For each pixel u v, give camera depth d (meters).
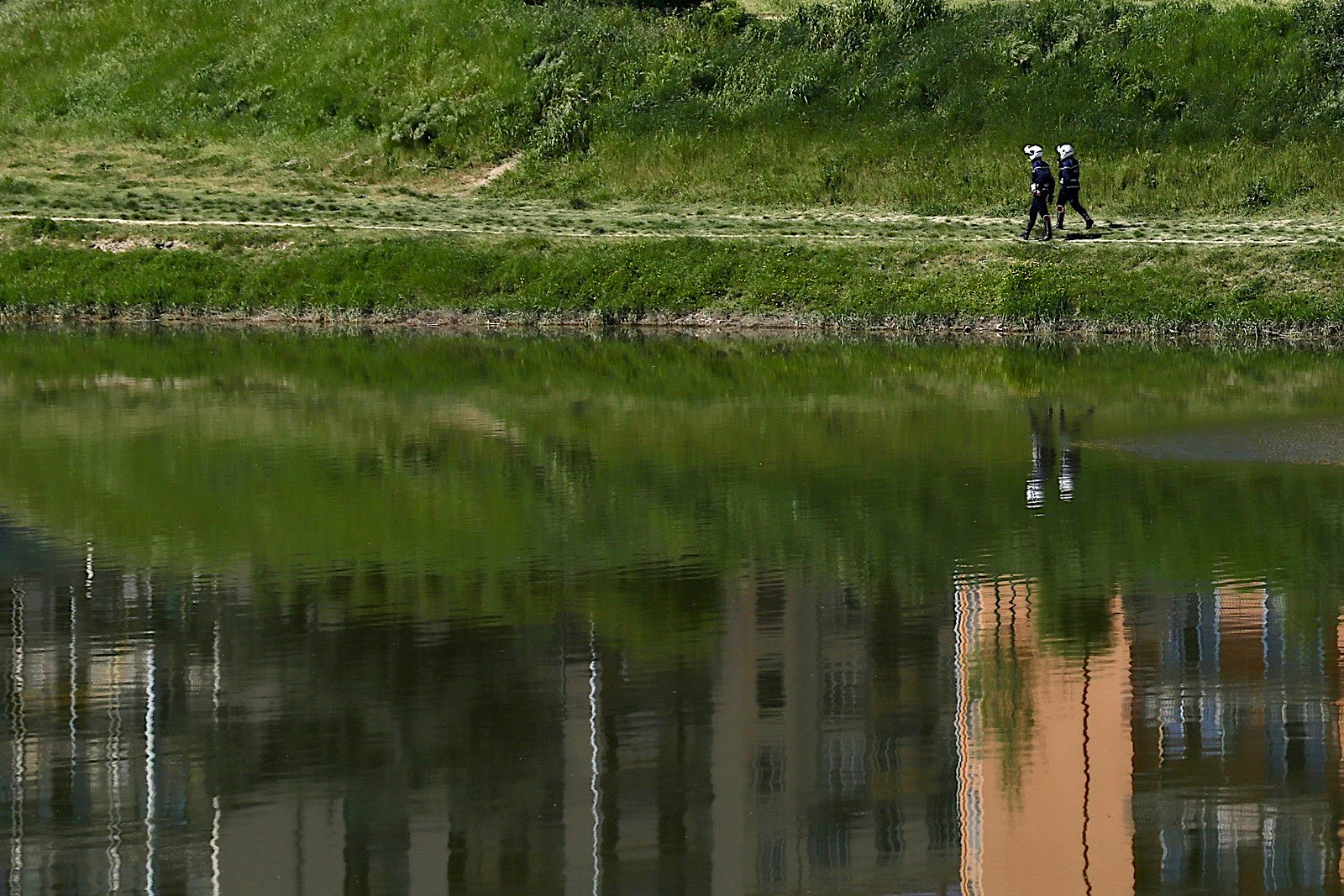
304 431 39.84
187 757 19.34
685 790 18.55
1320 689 21.03
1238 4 79.25
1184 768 18.92
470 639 23.47
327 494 32.78
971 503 31.41
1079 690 21.09
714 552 28.11
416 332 58.03
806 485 33.12
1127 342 54.16
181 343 55.47
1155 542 28.33
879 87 75.81
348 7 87.25
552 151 75.81
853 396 44.50
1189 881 16.45
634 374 48.72
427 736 20.00
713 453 36.62
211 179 75.19
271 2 89.31
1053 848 16.86
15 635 23.95
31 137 81.50
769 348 53.56
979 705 20.72
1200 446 36.50
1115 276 57.31
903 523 30.00
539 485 33.53
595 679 21.84
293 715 20.75
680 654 22.80
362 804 18.23
